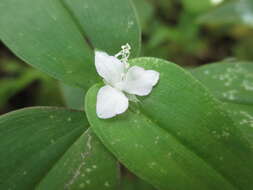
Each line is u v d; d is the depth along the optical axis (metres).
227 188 0.06
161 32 0.13
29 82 0.12
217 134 0.06
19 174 0.06
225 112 0.06
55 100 0.11
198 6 0.13
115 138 0.06
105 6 0.07
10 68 0.12
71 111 0.07
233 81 0.08
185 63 0.13
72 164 0.06
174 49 0.13
